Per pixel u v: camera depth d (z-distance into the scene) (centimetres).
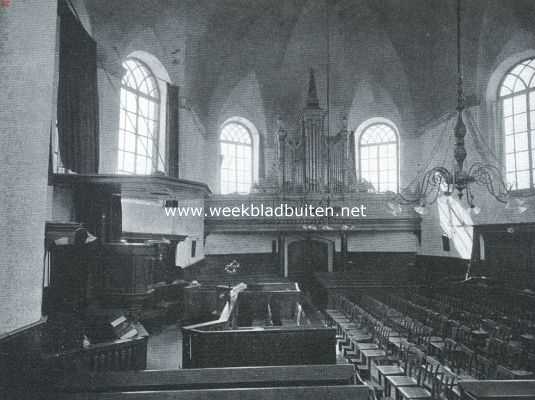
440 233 2145
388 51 2302
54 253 1028
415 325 1190
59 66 1197
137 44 1764
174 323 1343
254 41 2264
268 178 2277
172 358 955
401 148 2372
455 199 2045
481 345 1108
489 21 1866
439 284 1961
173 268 1744
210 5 1995
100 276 1073
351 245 2422
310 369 648
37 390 615
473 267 1886
